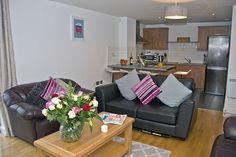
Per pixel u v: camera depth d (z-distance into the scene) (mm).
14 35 3305
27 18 3488
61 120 1857
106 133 2168
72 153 1779
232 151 1789
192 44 7355
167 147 2793
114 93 3764
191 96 3182
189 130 3008
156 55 7191
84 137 2076
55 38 4070
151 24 8008
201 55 7234
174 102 3219
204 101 5461
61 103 1916
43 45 3826
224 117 4109
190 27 7324
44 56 3869
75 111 1860
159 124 3047
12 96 2895
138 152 2633
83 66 4898
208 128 3506
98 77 5469
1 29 2998
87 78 5070
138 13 5344
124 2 3975
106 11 5051
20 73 3457
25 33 3477
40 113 2604
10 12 3217
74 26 4477
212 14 5324
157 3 4027
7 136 3068
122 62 6086
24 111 2576
